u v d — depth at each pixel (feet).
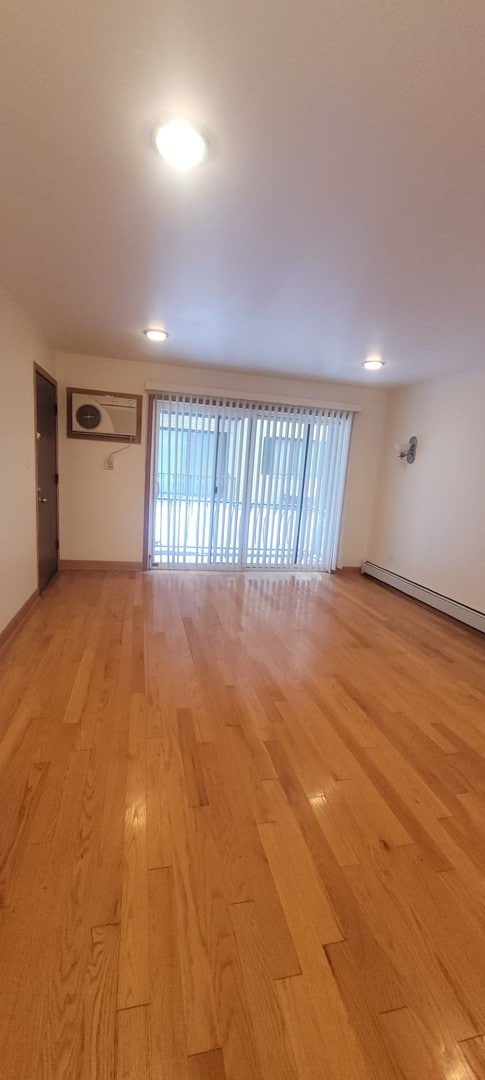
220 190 5.02
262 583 15.35
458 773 6.16
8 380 9.04
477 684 8.86
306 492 16.80
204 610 12.19
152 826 4.91
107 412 14.39
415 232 5.73
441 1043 3.22
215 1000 3.37
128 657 8.99
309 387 15.90
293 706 7.61
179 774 5.75
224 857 4.60
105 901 4.05
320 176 4.67
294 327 9.88
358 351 11.53
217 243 6.31
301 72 3.43
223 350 12.34
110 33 3.21
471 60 3.22
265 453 16.02
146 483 15.24
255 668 8.94
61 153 4.49
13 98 3.80
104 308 9.37
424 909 4.20
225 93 3.66
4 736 6.30
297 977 3.57
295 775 5.90
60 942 3.68
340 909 4.15
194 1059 3.05
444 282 7.19
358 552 17.78
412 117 3.79
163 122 4.01
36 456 11.48
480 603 12.05
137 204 5.41
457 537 12.95
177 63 3.41
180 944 3.74
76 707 7.10
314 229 5.80
